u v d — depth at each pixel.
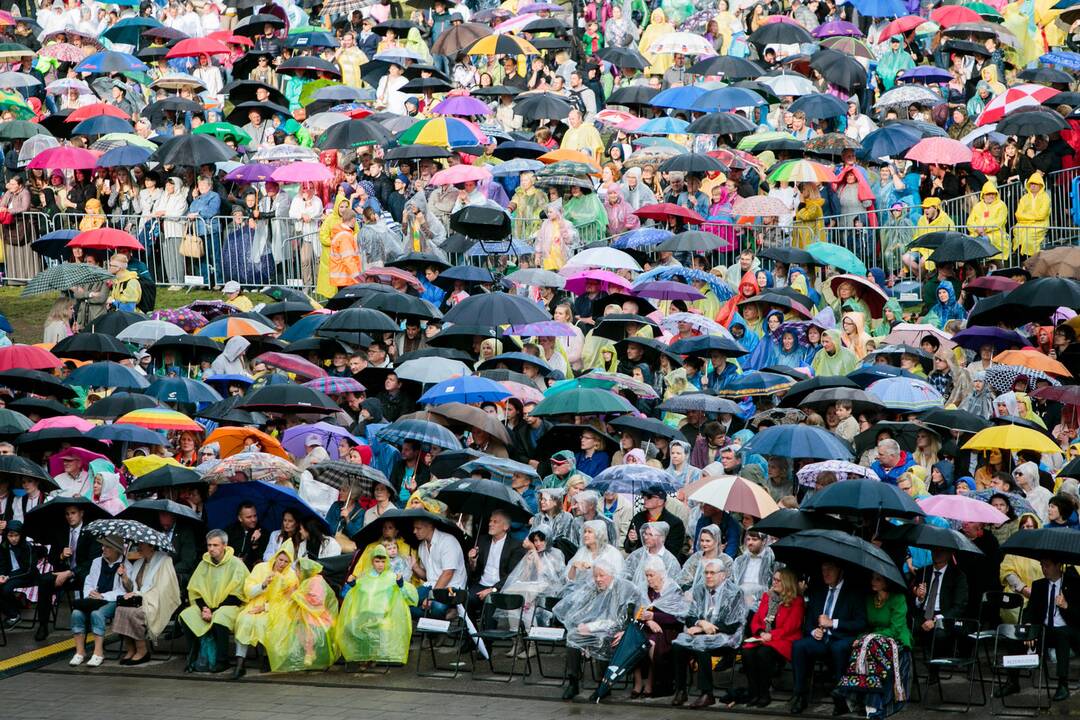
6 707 57.84
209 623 61.97
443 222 99.25
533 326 80.19
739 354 77.94
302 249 101.88
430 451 69.38
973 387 74.81
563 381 74.38
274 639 61.50
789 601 56.53
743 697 56.97
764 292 82.81
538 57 125.25
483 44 124.94
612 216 98.81
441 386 72.06
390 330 78.56
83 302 92.94
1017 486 62.41
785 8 131.88
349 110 114.25
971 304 86.44
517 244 95.00
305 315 87.69
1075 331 78.88
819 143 99.62
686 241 89.19
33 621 68.94
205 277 104.12
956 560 58.81
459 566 62.50
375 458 72.19
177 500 66.62
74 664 63.09
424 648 64.50
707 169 95.75
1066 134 96.94
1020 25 126.44
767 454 61.97
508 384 73.94
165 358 82.62
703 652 56.59
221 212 104.56
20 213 108.38
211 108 124.38
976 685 58.16
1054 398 71.31
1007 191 98.00
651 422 67.44
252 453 65.19
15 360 79.69
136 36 134.00
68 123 115.31
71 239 96.25
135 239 95.44
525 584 61.16
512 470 64.69
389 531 62.47
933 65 124.69
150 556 63.81
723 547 61.59
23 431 72.50
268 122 114.25
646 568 58.31
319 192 104.19
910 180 99.75
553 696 58.16
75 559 66.50
